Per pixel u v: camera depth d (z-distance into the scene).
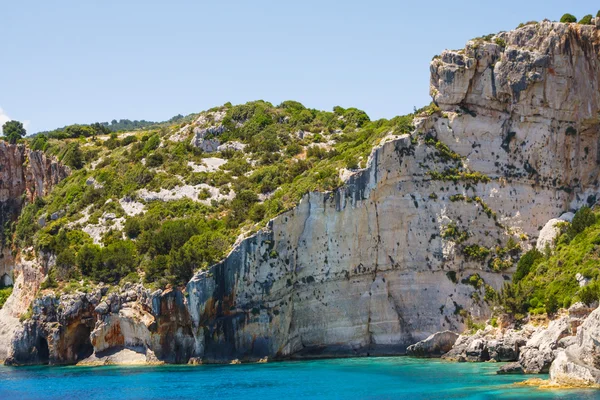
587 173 119.12
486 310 112.25
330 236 114.00
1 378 103.12
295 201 113.94
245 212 125.19
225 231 118.44
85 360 114.12
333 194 114.31
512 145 118.44
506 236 116.12
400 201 116.06
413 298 114.38
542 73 116.75
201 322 107.50
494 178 117.88
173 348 110.06
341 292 113.50
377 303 113.94
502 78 117.62
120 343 114.06
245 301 109.19
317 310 112.75
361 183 114.81
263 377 92.62
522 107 118.00
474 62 118.31
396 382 84.94
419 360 103.50
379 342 113.38
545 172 118.19
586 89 117.31
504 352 94.44
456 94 119.12
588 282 93.88
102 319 113.44
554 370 76.94
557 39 116.88
